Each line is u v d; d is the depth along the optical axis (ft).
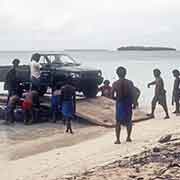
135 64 324.60
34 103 59.98
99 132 51.98
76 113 58.08
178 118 58.85
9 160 38.09
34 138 49.19
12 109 60.03
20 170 33.45
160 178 22.94
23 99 62.59
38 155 39.55
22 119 61.00
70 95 52.08
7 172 33.14
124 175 24.23
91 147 40.75
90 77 66.80
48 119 61.46
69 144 45.16
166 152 29.09
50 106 61.31
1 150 42.75
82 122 59.47
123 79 40.32
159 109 71.36
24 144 45.85
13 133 52.65
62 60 69.97
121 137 44.52
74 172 29.37
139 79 157.48
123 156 32.14
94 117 57.93
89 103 64.85
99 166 28.76
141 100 88.89
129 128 40.93
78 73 65.26
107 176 24.53
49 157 37.76
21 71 65.10
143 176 23.61
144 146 35.83
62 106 52.60
